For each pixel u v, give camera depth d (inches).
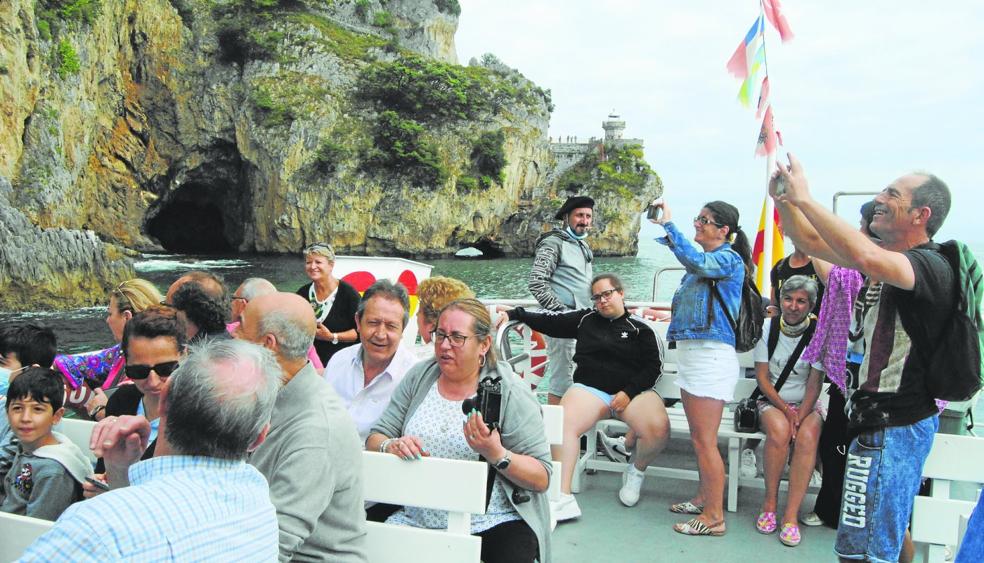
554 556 139.7
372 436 117.8
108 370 160.2
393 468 102.2
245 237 2930.6
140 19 2497.5
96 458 126.4
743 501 171.5
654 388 190.4
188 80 2726.4
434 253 3016.7
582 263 211.8
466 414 105.0
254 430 62.6
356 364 144.8
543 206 3339.1
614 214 3366.1
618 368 165.5
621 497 167.6
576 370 171.6
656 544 145.7
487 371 116.3
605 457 194.5
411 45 3818.9
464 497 98.7
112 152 2514.8
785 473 188.4
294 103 2819.9
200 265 2325.3
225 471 61.9
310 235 2817.4
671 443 216.5
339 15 3312.0
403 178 2915.8
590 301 213.0
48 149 1815.9
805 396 151.3
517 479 105.3
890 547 100.3
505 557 106.6
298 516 82.0
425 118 3051.2
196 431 60.2
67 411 178.7
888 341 99.0
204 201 2999.5
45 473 103.2
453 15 4020.7
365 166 2876.5
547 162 3467.0
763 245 232.8
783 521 148.9
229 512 60.1
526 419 109.9
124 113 2541.8
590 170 3516.2
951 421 174.2
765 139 215.0
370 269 258.1
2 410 119.1
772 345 163.8
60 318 1211.9
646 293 1626.5
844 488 104.3
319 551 88.4
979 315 93.2
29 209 1733.5
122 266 1462.8
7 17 1648.6
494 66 3543.3
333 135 2864.2
